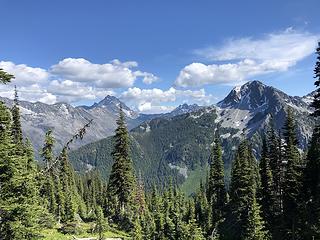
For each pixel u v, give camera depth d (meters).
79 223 69.00
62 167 76.38
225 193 86.50
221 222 77.50
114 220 77.69
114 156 73.75
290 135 59.25
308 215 47.28
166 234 72.62
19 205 25.53
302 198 52.47
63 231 62.94
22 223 27.12
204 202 98.50
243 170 66.94
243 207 66.50
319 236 40.81
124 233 70.31
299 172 55.00
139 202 91.62
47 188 60.72
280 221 58.69
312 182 51.53
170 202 95.69
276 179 63.03
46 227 61.78
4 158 25.06
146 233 71.81
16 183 25.52
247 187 65.38
